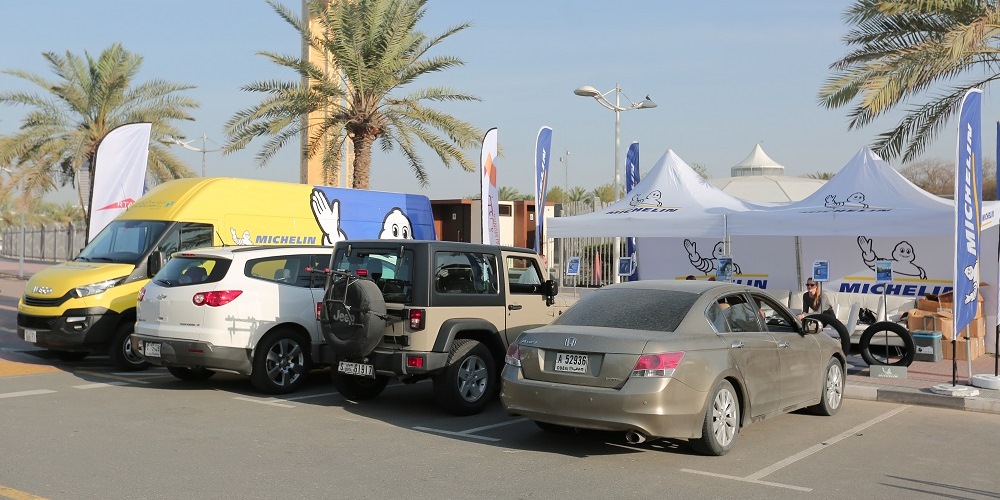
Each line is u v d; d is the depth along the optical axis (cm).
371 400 1031
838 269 1742
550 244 2830
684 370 710
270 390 1036
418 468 693
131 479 638
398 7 2136
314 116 2497
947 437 849
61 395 998
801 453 768
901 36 1538
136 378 1150
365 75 2141
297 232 1442
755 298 868
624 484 652
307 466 691
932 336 1345
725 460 736
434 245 930
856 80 1526
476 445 786
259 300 1027
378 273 940
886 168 1529
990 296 1478
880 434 859
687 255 1948
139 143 1866
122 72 3027
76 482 628
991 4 1421
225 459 706
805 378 892
